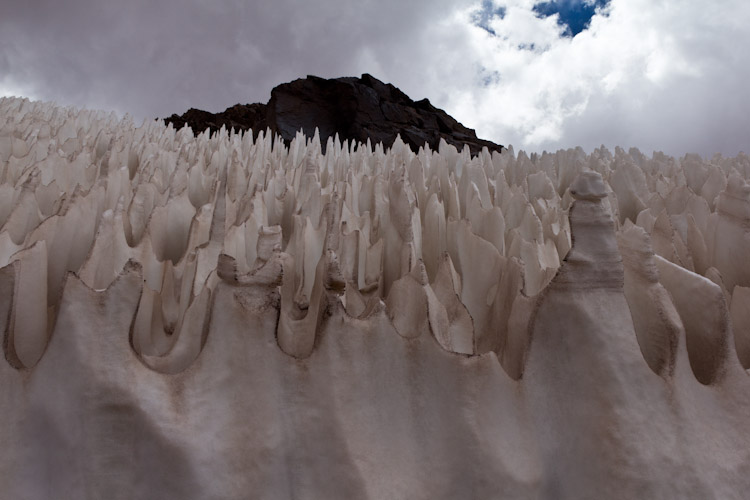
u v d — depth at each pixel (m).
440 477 1.66
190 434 1.56
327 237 2.48
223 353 1.64
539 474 1.66
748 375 1.73
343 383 1.67
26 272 1.87
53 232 2.41
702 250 2.77
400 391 1.71
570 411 1.70
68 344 1.57
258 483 1.60
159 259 2.75
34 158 4.18
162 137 6.40
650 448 1.61
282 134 13.25
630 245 1.84
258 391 1.64
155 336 2.07
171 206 2.91
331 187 4.00
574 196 1.77
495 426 1.69
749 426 1.69
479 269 2.65
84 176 3.87
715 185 4.00
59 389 1.56
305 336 1.88
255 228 2.77
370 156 6.09
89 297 1.60
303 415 1.65
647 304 1.79
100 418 1.55
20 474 1.54
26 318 1.86
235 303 1.66
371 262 2.71
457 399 1.70
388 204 3.24
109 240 2.24
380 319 1.73
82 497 1.53
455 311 2.22
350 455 1.62
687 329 1.87
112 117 8.25
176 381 1.60
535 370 1.74
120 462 1.54
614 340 1.69
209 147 6.04
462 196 4.18
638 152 6.03
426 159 5.32
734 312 2.14
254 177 3.99
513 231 2.88
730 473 1.62
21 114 6.93
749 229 2.51
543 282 2.37
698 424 1.66
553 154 5.93
